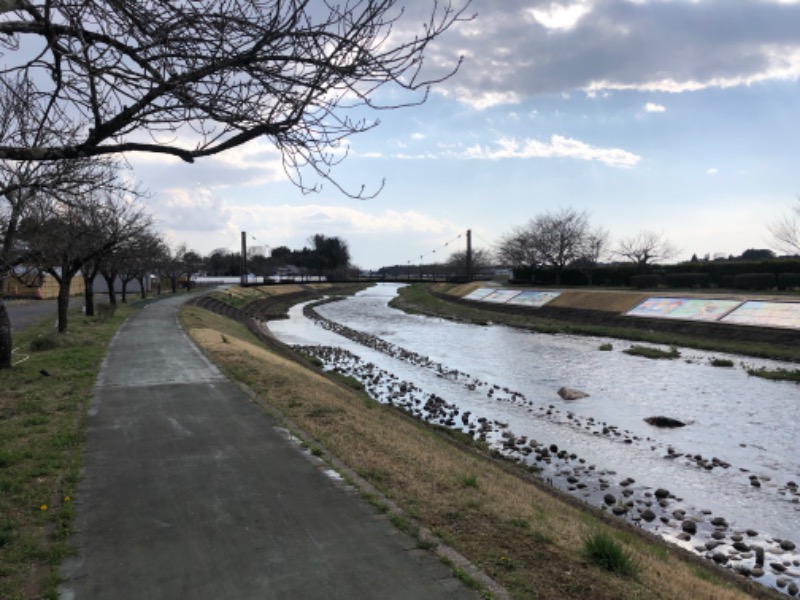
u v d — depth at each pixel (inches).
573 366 1012.5
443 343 1368.1
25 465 294.0
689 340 1230.9
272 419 401.7
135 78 135.6
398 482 281.1
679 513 390.9
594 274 2500.0
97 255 929.5
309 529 225.0
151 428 376.8
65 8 129.4
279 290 3331.7
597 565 204.8
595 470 481.4
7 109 349.1
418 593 178.2
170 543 212.7
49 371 580.1
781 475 474.3
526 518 245.1
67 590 179.5
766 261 1705.2
